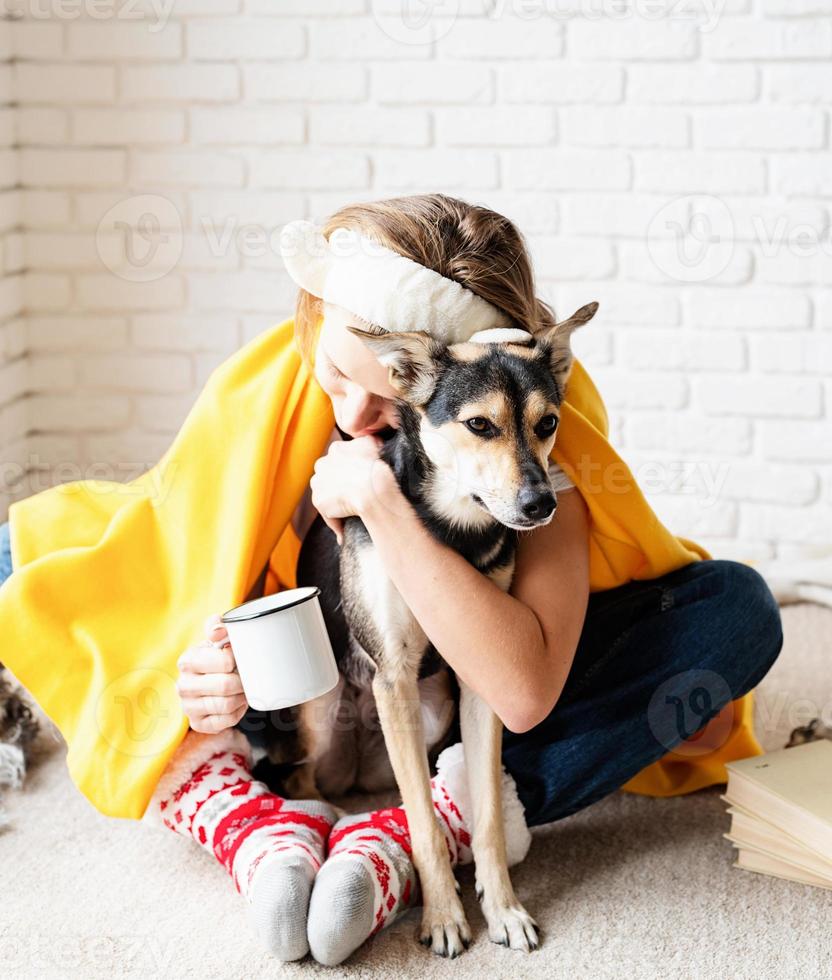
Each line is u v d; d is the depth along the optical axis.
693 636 1.62
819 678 2.16
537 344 1.39
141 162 2.69
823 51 2.48
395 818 1.55
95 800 1.56
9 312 2.69
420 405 1.39
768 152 2.54
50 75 2.66
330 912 1.36
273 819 1.54
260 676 1.41
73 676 1.61
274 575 1.80
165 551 1.67
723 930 1.47
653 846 1.67
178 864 1.64
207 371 2.78
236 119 2.66
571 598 1.51
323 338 1.49
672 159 2.57
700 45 2.51
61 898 1.55
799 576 2.57
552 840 1.69
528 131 2.60
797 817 1.51
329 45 2.60
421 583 1.42
